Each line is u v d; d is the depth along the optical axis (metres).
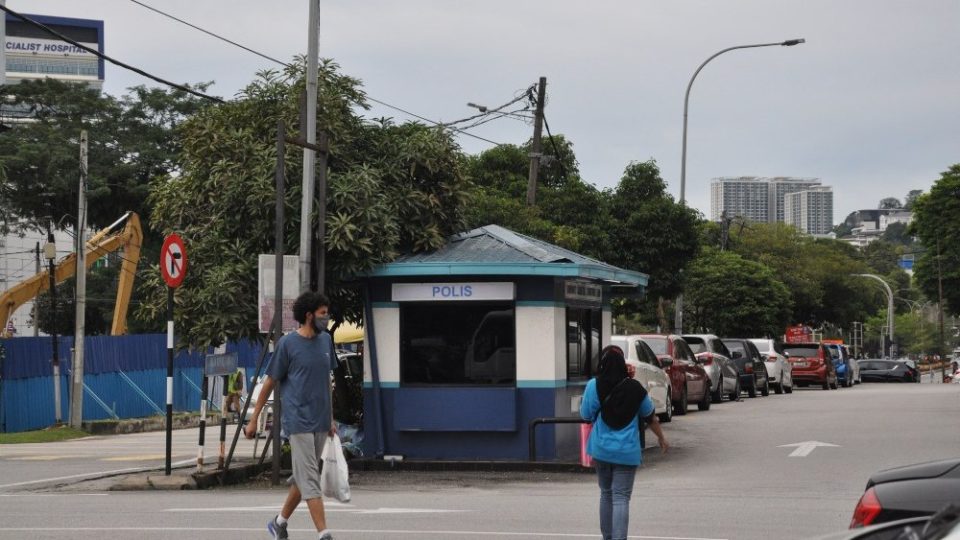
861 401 31.61
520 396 17.23
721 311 57.56
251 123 18.45
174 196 18.47
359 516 12.11
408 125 19.05
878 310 120.12
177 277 15.77
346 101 18.50
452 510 12.62
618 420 9.82
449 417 17.22
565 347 17.75
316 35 16.36
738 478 15.78
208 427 33.28
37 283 35.84
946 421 23.81
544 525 11.41
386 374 17.53
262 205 17.25
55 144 47.44
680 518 11.96
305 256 16.19
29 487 15.77
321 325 10.16
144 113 51.47
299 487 9.91
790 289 74.19
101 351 35.97
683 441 20.98
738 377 34.09
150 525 11.44
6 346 32.78
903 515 7.12
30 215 48.38
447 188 18.61
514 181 36.62
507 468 16.88
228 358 15.31
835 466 16.86
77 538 10.59
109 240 37.78
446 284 17.25
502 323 17.33
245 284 17.33
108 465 19.22
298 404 9.92
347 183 17.16
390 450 17.50
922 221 62.22
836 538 5.08
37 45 88.12
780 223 80.62
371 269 17.16
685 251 35.38
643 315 58.09
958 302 61.31
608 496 9.99
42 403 33.84
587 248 33.72
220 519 11.88
